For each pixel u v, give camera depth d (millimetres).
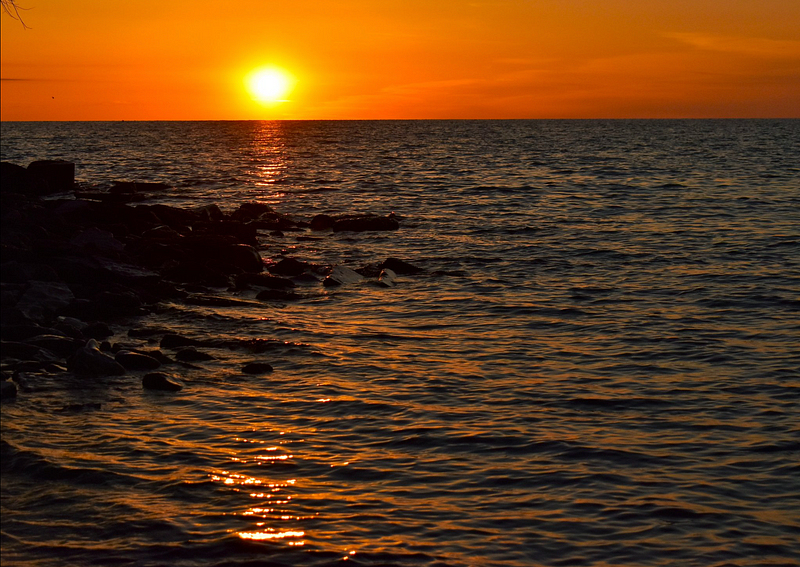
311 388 14375
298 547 8641
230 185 59656
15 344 15750
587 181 62219
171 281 23719
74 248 22922
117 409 13156
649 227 36688
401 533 8984
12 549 8609
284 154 107625
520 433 12094
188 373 15195
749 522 9281
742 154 100625
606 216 41031
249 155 104938
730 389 14312
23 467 10711
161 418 12758
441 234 35344
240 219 38000
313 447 11555
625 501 9797
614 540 8859
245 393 14086
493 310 20938
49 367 15086
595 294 22797
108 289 21156
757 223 37469
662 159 91562
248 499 9812
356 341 17828
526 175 69000
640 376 15156
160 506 9609
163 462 10945
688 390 14273
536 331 18812
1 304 18641
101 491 10016
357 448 11523
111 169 75938
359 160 93250
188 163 87125
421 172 73500
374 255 30219
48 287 19984
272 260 29078
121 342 17406
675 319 19750
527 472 10664
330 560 8383
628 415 12969
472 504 9727
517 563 8391
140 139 166875
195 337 17859
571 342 17781
